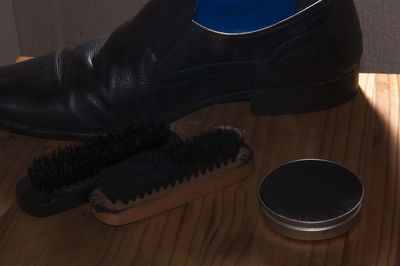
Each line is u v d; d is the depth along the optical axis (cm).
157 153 55
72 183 55
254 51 62
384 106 67
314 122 65
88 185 55
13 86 62
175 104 63
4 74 63
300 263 49
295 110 66
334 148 62
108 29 98
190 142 56
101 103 62
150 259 50
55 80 63
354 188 53
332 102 66
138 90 61
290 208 52
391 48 88
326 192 53
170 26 60
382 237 51
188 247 51
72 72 63
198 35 61
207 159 54
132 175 52
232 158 56
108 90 61
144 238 52
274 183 54
